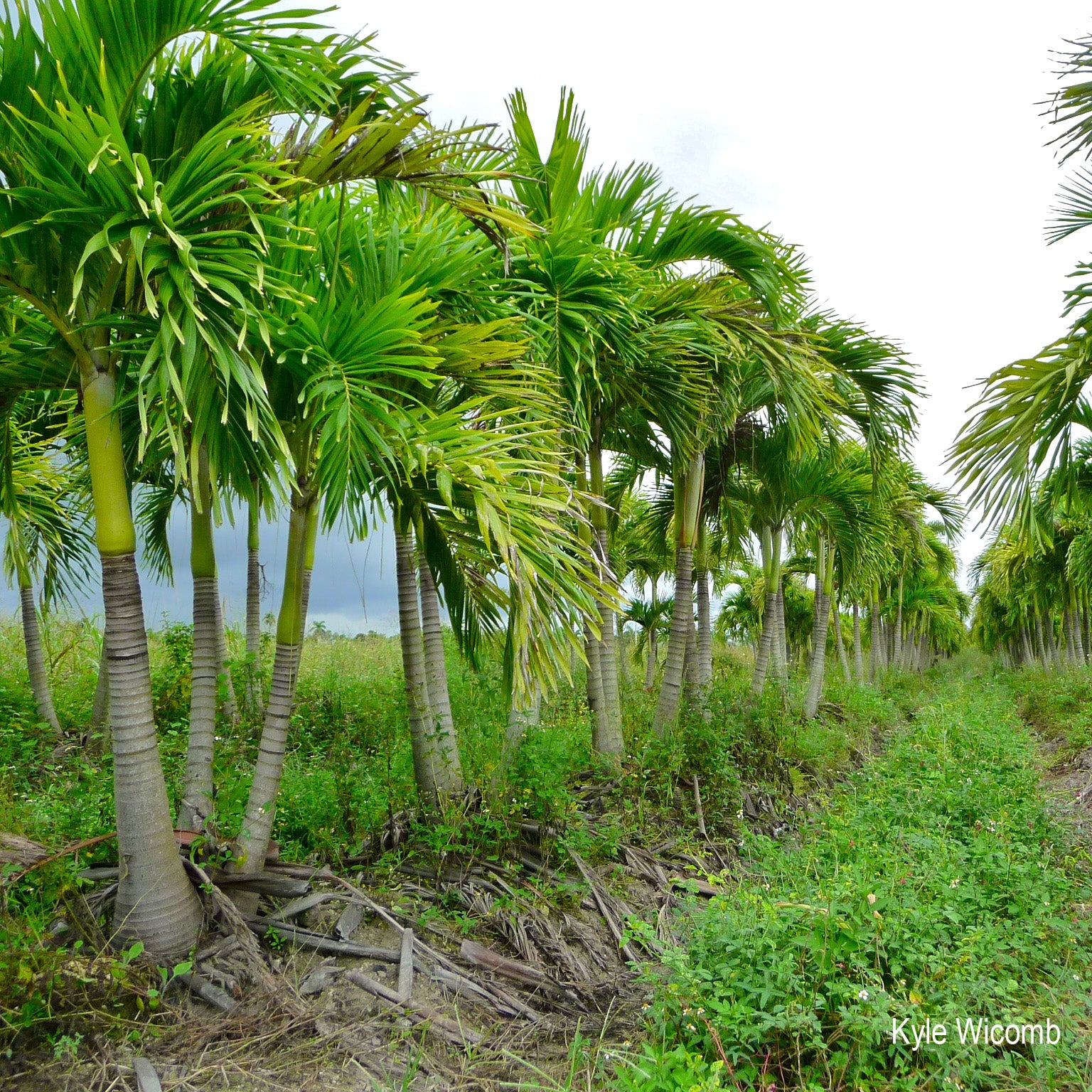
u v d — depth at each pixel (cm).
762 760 753
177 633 793
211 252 274
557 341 507
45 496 698
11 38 269
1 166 281
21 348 344
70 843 359
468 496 403
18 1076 254
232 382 298
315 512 498
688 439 659
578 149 579
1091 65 436
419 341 329
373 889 403
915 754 784
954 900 371
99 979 286
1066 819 618
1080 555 1475
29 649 691
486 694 664
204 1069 270
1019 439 521
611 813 566
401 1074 286
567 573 365
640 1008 356
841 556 1182
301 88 300
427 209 406
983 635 2989
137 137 314
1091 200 548
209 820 369
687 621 774
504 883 428
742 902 361
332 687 785
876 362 814
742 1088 275
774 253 662
